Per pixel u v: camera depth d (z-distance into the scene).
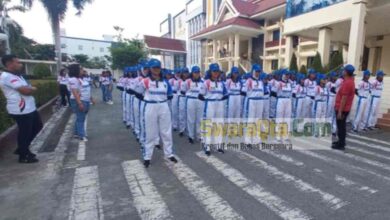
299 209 3.57
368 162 5.58
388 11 12.48
